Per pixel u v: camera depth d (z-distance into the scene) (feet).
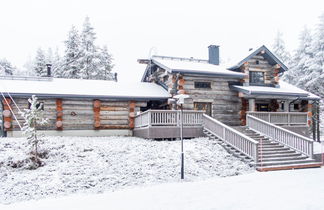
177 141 53.93
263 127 59.06
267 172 41.09
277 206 22.18
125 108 64.23
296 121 69.77
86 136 59.72
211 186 30.94
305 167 46.42
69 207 24.00
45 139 49.42
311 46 120.37
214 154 47.44
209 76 68.28
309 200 23.77
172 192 28.27
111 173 37.37
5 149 43.60
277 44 147.54
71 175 36.01
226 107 69.92
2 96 53.98
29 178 34.81
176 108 64.39
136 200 25.48
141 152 45.83
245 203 23.32
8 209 24.34
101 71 115.65
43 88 58.70
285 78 132.77
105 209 22.91
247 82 72.38
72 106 59.72
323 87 116.88
